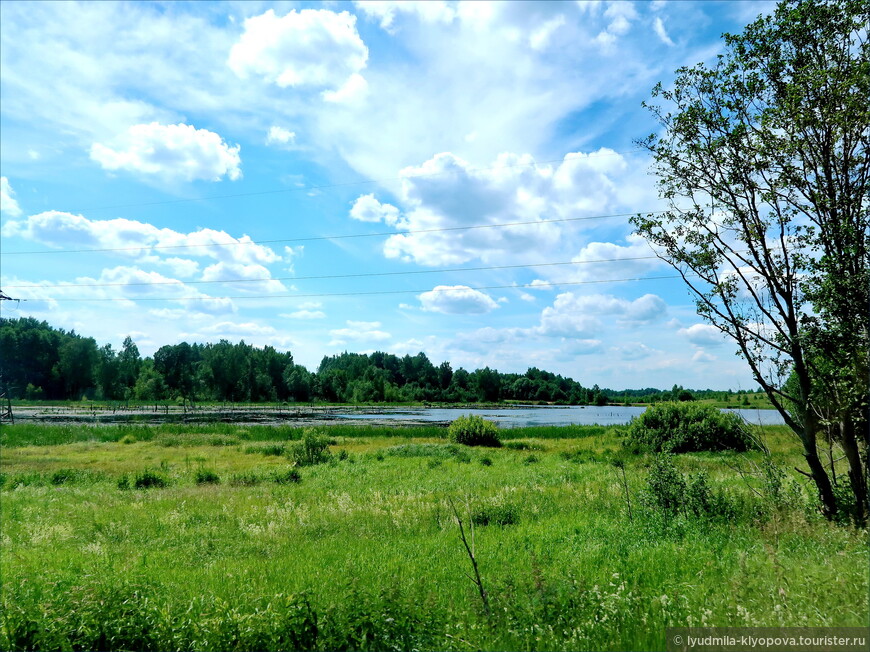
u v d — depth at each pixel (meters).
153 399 115.69
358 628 5.54
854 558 6.33
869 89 8.20
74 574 8.23
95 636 5.69
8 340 109.62
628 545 8.88
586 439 40.28
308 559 9.59
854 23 8.61
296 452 28.61
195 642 5.52
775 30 9.30
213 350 129.12
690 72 9.99
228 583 8.02
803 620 4.77
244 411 92.94
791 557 6.82
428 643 5.22
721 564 7.07
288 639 5.46
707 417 27.72
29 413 71.75
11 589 6.94
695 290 10.16
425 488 19.02
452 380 181.62
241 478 22.25
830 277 8.45
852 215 8.72
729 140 9.42
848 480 9.72
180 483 22.17
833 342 8.66
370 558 9.44
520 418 90.06
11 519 14.27
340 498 16.55
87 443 39.00
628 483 16.86
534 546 9.59
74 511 15.45
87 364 113.12
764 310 9.50
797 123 8.74
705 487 10.80
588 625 5.31
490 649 5.04
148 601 6.40
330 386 143.25
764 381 9.62
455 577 7.89
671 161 10.27
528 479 20.28
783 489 10.41
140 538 11.98
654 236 10.40
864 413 8.64
